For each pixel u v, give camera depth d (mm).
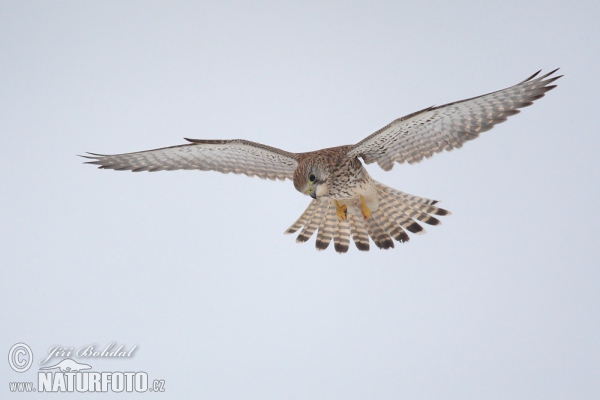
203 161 12266
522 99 10133
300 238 12844
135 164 12266
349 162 11523
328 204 12680
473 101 10055
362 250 12602
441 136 10797
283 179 12289
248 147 11711
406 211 12320
